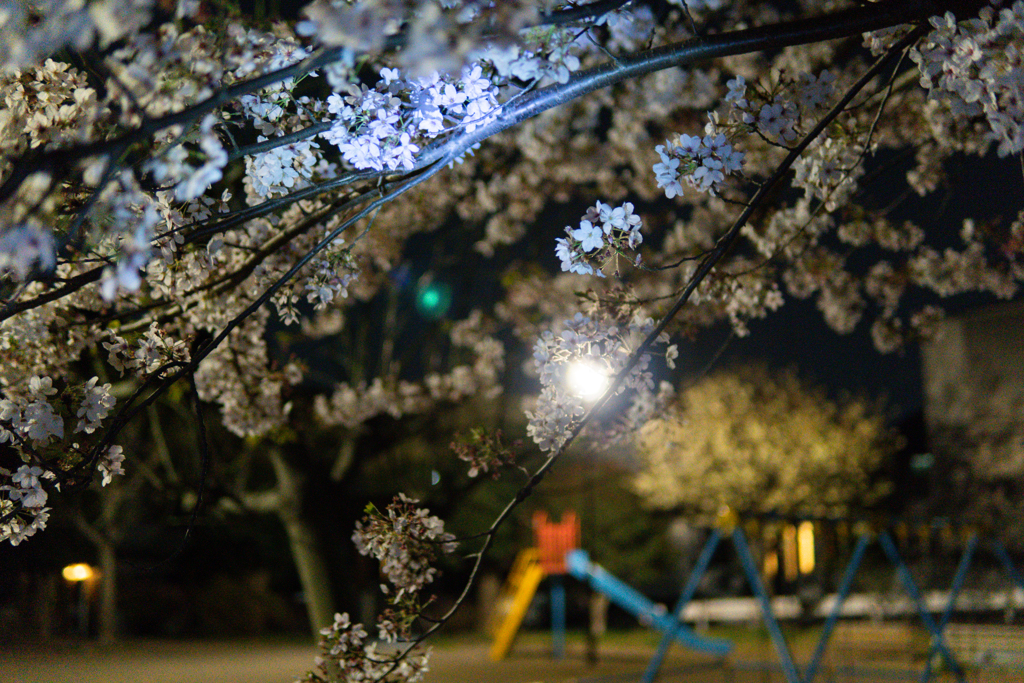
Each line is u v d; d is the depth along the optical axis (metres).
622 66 2.28
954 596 11.16
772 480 21.50
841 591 11.02
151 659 16.17
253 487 10.99
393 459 13.74
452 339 9.01
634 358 2.50
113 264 1.80
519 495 2.55
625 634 24.27
